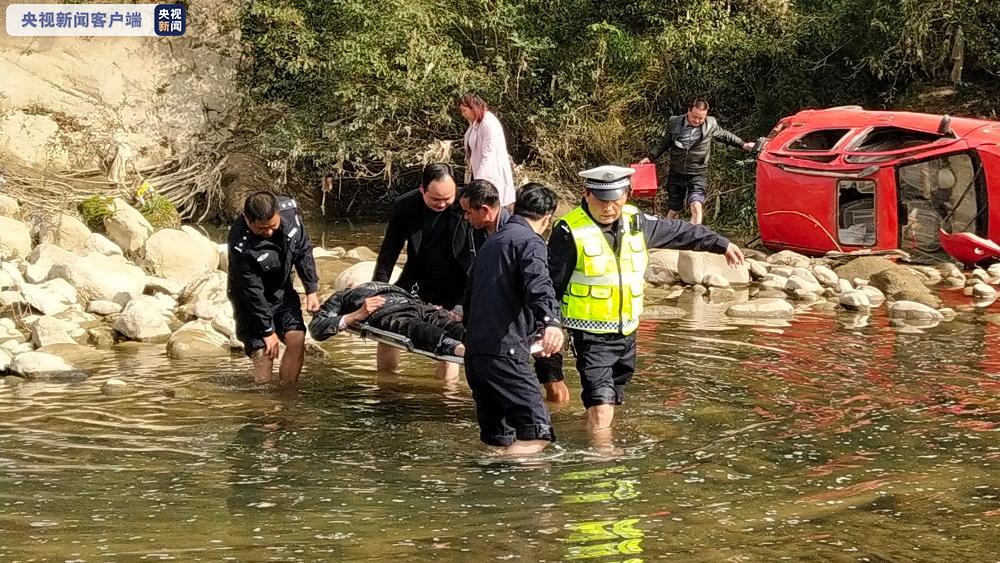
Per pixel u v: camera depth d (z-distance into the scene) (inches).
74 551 180.4
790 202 496.7
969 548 182.5
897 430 249.1
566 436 248.2
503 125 671.1
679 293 443.5
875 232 481.7
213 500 205.5
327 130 644.1
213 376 306.7
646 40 663.1
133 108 698.8
